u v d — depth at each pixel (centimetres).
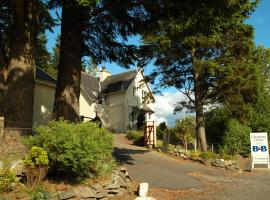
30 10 1566
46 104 2953
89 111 4659
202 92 3244
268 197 1383
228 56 3109
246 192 1488
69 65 1655
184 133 2988
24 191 984
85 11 1574
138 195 1273
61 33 1698
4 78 1833
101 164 1266
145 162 2119
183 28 1773
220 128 3631
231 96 3173
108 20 1738
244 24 2956
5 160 1065
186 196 1363
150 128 2998
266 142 2619
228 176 2072
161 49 2953
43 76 3016
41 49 2652
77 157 1095
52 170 1130
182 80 3338
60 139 1088
